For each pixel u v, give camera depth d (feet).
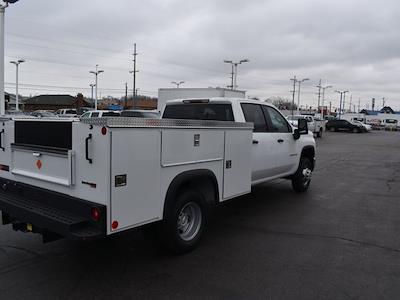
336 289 14.01
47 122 14.94
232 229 20.97
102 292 13.51
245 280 14.61
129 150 13.51
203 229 17.99
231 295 13.42
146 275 14.92
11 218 16.37
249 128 20.17
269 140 24.39
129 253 17.16
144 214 14.35
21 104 277.85
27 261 16.10
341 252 17.72
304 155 30.71
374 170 46.85
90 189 13.44
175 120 15.33
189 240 17.20
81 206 13.52
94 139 13.16
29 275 14.78
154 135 14.46
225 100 22.40
